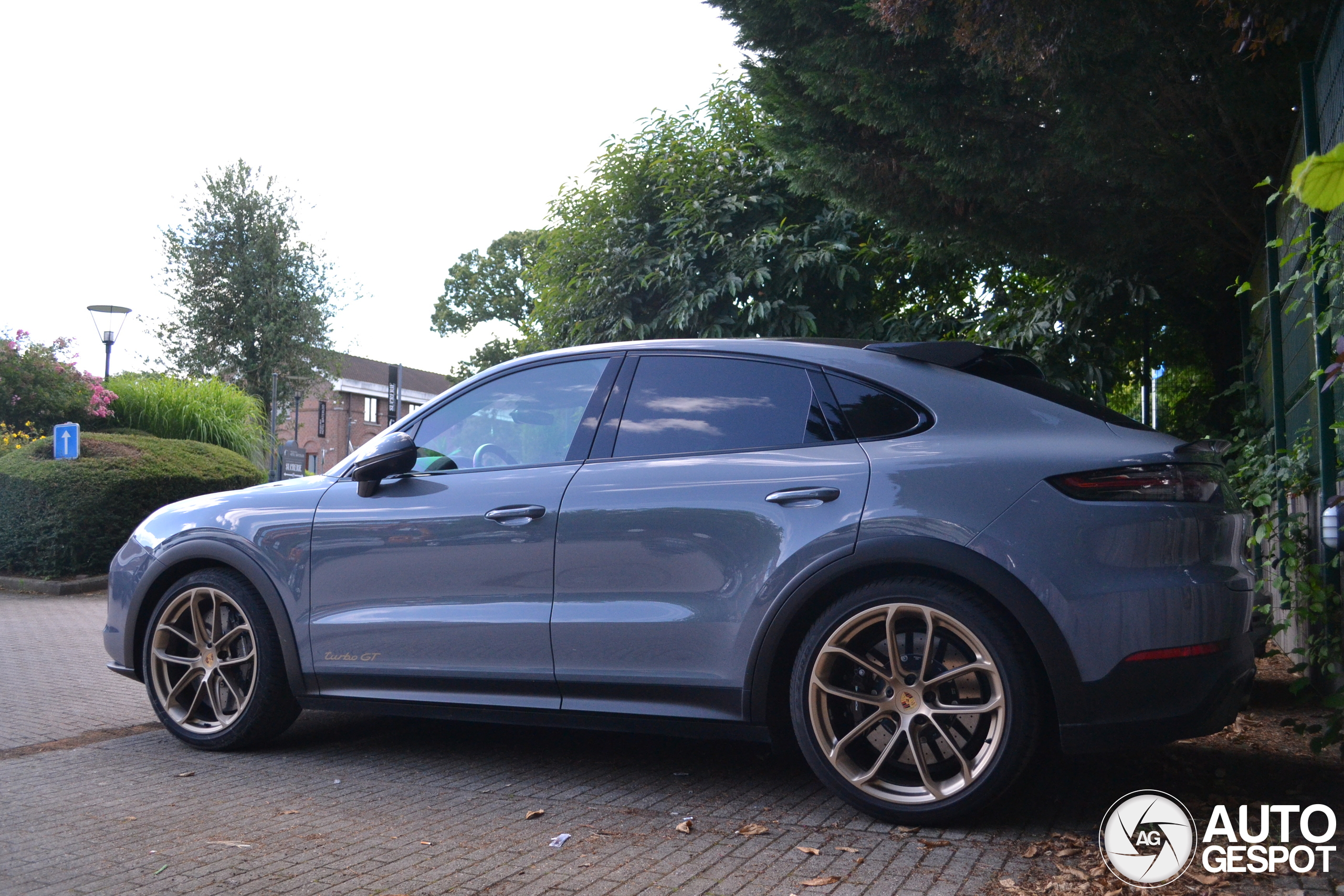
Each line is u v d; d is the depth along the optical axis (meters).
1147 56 5.07
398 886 2.76
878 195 6.80
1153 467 3.03
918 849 2.97
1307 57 5.18
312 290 30.89
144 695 5.65
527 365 4.18
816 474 3.35
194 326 29.72
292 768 4.06
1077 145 5.66
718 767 4.02
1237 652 3.04
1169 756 3.98
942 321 9.73
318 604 4.14
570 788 3.73
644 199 11.49
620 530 3.58
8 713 5.15
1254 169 6.02
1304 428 5.04
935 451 3.24
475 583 3.83
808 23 6.06
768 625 3.31
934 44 5.79
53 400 15.86
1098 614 2.93
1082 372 8.33
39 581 11.11
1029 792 3.51
